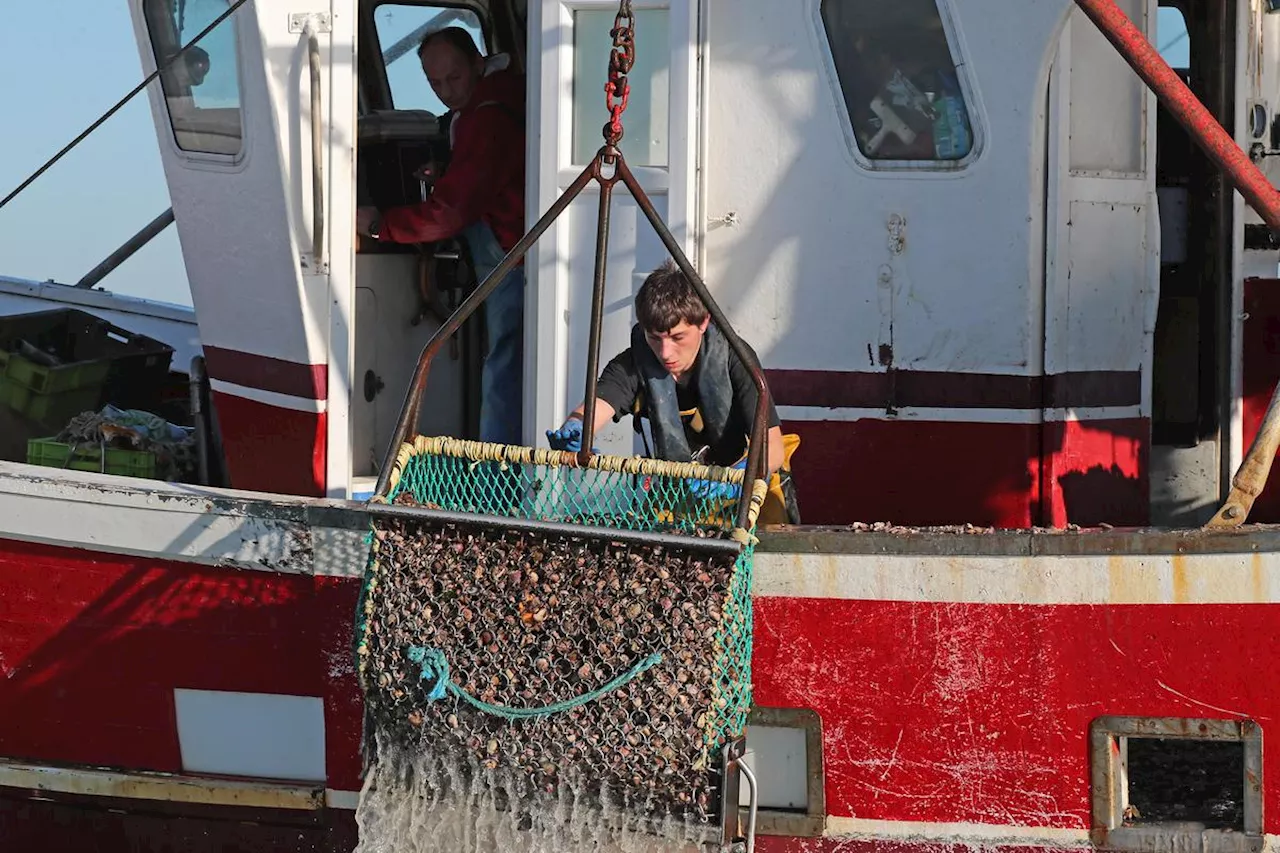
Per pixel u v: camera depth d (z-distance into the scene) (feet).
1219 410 67.67
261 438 64.49
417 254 74.23
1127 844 49.32
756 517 47.37
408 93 77.77
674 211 60.08
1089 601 48.65
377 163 75.66
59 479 56.85
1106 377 62.39
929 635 49.85
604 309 61.05
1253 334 69.56
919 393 60.29
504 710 46.39
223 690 56.18
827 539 50.08
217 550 55.01
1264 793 48.21
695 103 60.13
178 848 57.88
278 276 62.03
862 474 61.16
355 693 54.60
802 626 50.75
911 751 50.49
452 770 48.06
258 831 56.80
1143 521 64.44
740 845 48.32
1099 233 61.57
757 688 51.37
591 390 47.91
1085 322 61.26
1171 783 53.11
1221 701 48.11
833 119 60.03
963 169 59.06
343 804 55.57
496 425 70.79
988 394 59.57
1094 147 61.46
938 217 59.47
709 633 45.32
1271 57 71.87
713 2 60.80
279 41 60.44
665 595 45.62
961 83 58.65
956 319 59.67
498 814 48.24
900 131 59.67
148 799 57.52
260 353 63.87
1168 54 74.08
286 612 54.80
